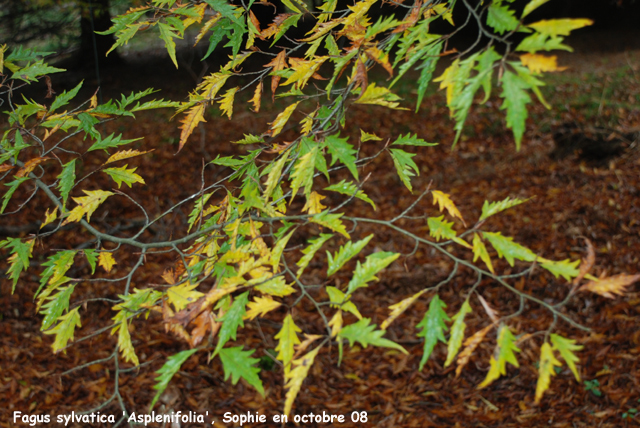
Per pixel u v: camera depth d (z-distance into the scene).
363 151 10.11
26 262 1.17
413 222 7.77
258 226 1.08
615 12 15.95
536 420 4.51
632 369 4.91
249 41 1.16
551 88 11.95
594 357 5.09
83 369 4.97
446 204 0.90
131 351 0.89
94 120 1.30
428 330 0.77
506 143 10.10
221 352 0.77
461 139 10.35
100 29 13.90
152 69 14.26
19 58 1.42
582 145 9.13
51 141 9.40
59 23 13.79
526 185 8.70
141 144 10.01
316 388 4.96
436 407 4.77
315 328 5.68
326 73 11.66
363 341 0.76
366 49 0.89
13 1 12.88
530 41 0.58
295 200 8.13
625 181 8.30
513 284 6.13
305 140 0.93
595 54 14.30
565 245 7.04
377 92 0.87
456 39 13.55
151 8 1.15
